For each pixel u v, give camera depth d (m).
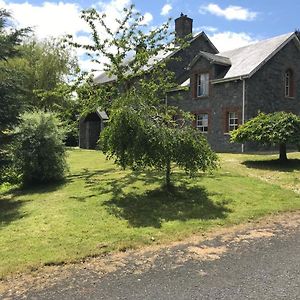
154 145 8.77
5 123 11.23
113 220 7.48
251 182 10.87
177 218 7.62
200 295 4.18
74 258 5.44
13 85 11.34
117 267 5.11
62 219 7.56
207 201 8.86
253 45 24.66
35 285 4.58
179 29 27.89
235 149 21.52
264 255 5.43
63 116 16.88
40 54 31.83
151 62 23.05
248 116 20.92
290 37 22.78
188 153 8.98
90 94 15.79
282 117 14.20
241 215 7.80
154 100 14.11
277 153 19.09
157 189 9.88
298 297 4.07
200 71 23.84
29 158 12.02
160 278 4.69
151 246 6.02
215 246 5.94
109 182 11.27
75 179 12.58
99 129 29.50
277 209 8.27
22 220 7.71
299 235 6.45
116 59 15.85
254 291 4.23
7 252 5.76
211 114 23.11
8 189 12.05
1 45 11.91
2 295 4.32
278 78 22.44
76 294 4.29
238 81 21.39
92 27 15.93
